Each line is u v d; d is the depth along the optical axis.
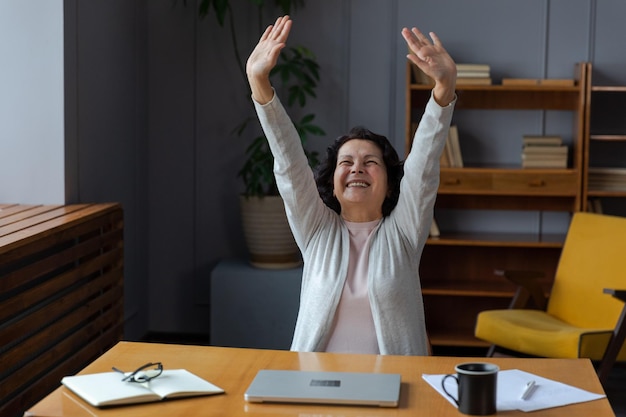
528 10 5.24
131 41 5.09
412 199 2.54
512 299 4.88
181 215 5.50
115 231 4.16
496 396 1.84
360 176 2.62
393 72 5.32
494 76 5.28
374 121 5.37
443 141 2.46
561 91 5.22
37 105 4.11
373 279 2.49
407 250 2.58
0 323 3.15
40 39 4.08
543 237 5.20
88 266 3.77
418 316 2.56
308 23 5.34
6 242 2.94
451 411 1.82
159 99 5.43
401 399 1.89
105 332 4.09
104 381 1.96
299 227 2.62
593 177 5.04
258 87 2.41
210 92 5.41
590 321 4.39
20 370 3.13
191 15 5.38
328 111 5.39
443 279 5.37
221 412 1.81
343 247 2.59
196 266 5.52
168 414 1.79
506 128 5.32
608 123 5.24
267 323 4.98
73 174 4.23
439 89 2.37
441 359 2.19
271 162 5.02
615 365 4.39
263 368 2.11
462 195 5.31
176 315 5.55
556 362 2.20
